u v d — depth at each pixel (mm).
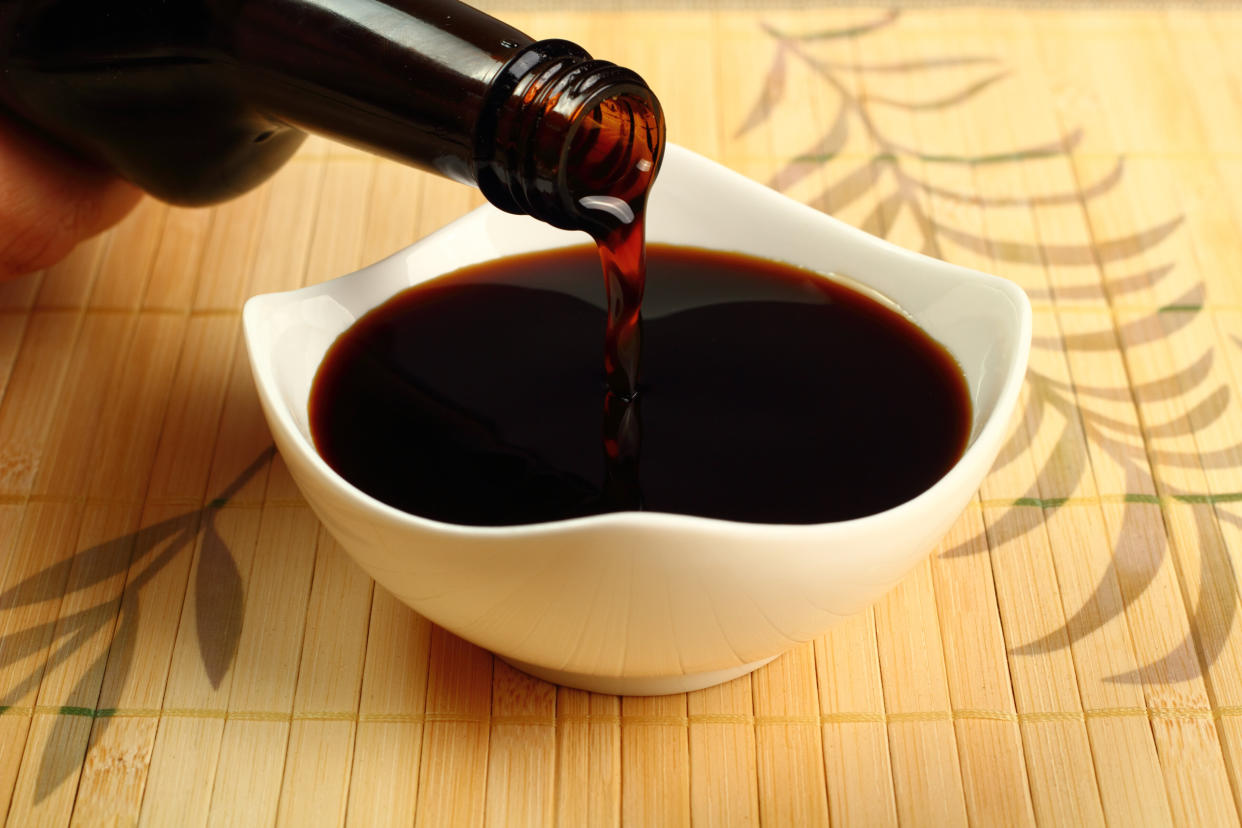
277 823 268
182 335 346
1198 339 344
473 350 298
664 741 278
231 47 281
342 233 368
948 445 277
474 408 287
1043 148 388
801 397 288
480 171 266
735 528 235
